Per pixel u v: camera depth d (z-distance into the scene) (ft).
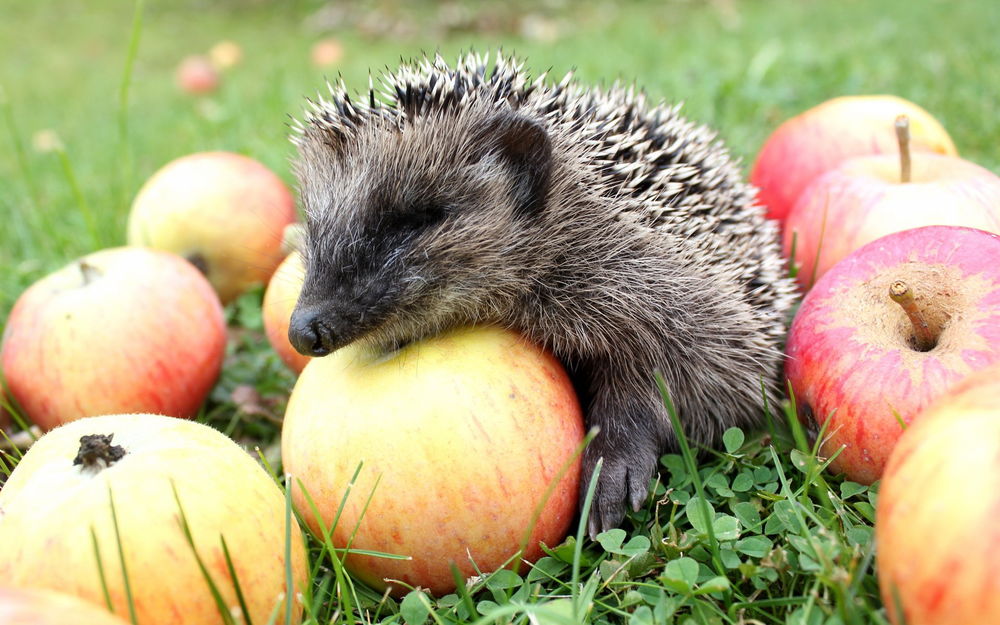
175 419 1.00
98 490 0.90
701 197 1.24
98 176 2.43
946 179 1.26
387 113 1.17
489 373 1.03
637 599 0.95
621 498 1.08
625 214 1.17
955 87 2.19
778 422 1.20
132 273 1.27
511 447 1.00
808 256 1.32
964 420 0.83
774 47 2.86
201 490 0.92
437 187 1.12
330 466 1.01
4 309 1.59
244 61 4.43
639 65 2.99
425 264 1.10
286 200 1.57
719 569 0.96
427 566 1.00
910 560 0.81
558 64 3.10
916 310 1.03
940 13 3.60
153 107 3.52
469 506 0.99
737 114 2.24
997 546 0.77
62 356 1.22
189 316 1.29
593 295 1.15
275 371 1.41
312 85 3.16
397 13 5.23
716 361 1.19
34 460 0.96
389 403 1.00
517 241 1.13
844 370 1.04
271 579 0.93
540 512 1.00
